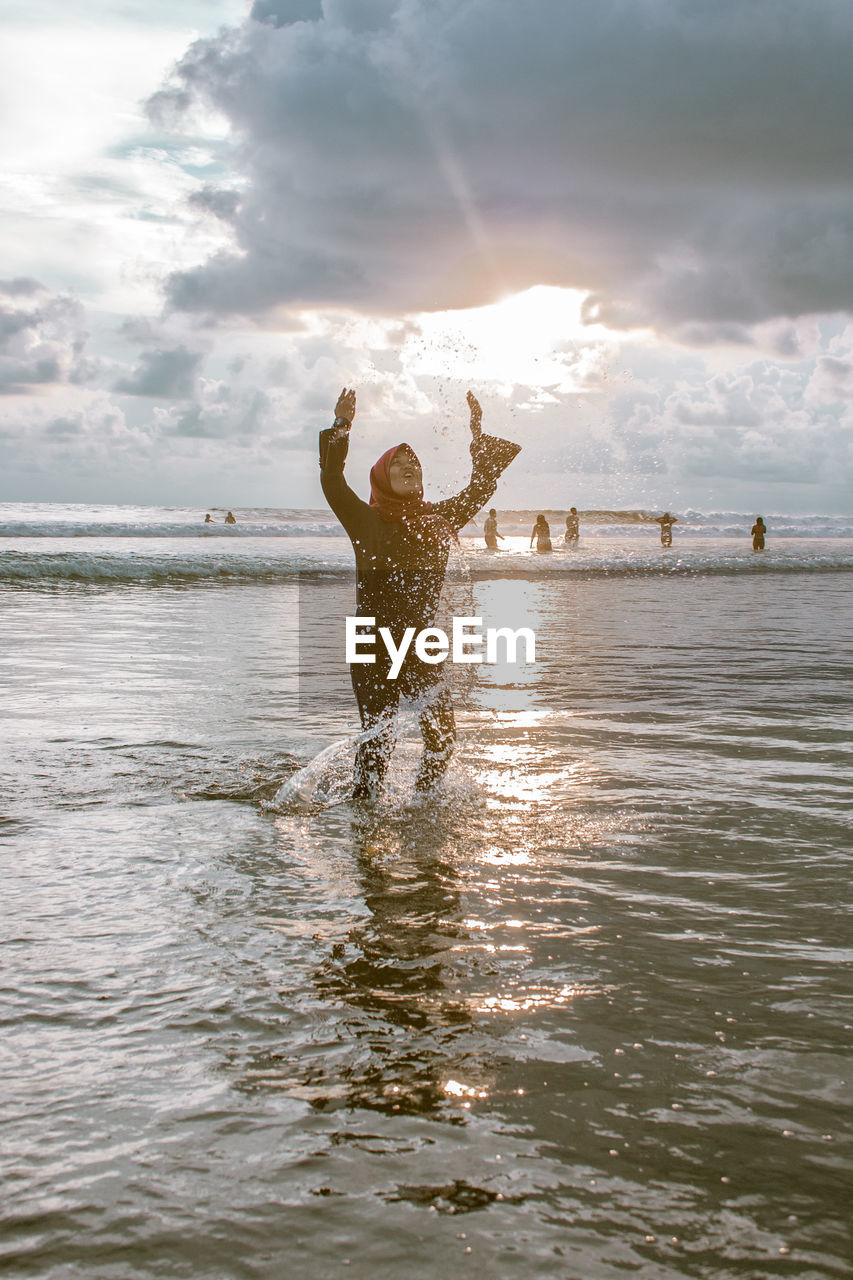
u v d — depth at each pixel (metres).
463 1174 1.73
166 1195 1.68
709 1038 2.21
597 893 3.17
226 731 5.85
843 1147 1.81
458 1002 2.39
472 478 4.57
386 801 4.35
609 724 6.24
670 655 9.98
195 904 3.06
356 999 2.40
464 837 3.82
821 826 3.96
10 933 2.80
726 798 4.41
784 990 2.46
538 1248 1.54
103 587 20.05
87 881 3.26
